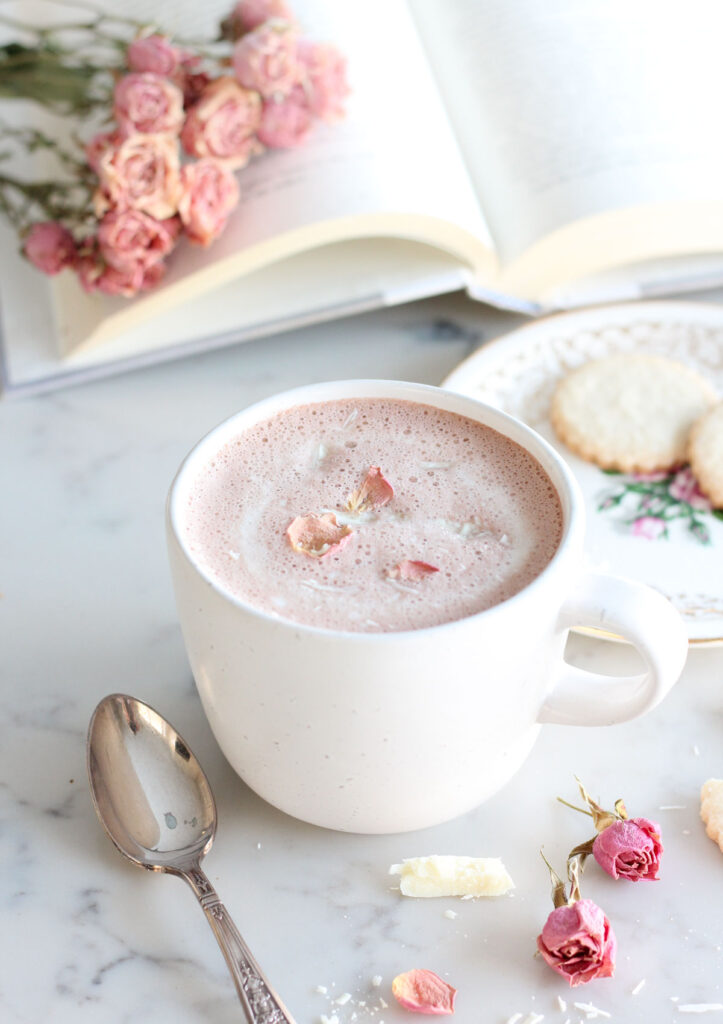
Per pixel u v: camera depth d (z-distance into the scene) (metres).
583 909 0.41
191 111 0.60
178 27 0.68
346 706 0.40
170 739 0.46
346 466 0.44
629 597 0.41
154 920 0.43
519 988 0.41
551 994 0.41
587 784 0.46
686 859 0.44
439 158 0.64
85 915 0.43
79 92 0.68
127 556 0.54
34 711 0.48
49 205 0.65
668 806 0.46
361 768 0.41
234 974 0.40
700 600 0.52
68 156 0.68
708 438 0.57
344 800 0.42
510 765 0.44
